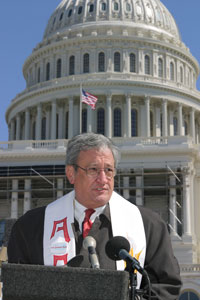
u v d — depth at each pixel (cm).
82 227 536
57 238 523
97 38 8094
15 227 552
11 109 8956
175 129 8256
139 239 529
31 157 6022
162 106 7925
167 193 5888
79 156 534
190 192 5797
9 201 6303
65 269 393
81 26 8425
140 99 7944
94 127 7788
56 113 8075
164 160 5881
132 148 5919
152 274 518
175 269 521
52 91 7994
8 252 547
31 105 8250
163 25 8800
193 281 4041
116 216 538
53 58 8375
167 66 8350
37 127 8062
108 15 8506
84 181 531
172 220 5681
